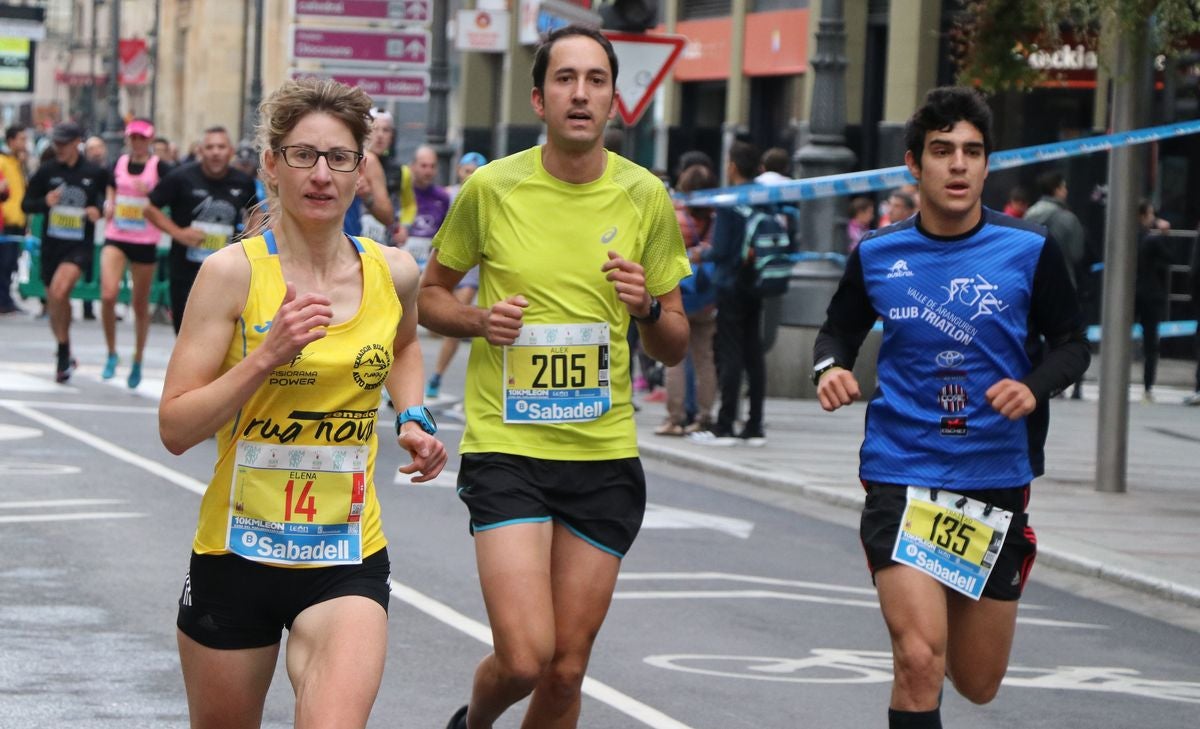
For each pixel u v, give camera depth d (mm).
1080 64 58969
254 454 12117
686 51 79312
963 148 14633
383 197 37406
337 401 12148
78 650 19469
